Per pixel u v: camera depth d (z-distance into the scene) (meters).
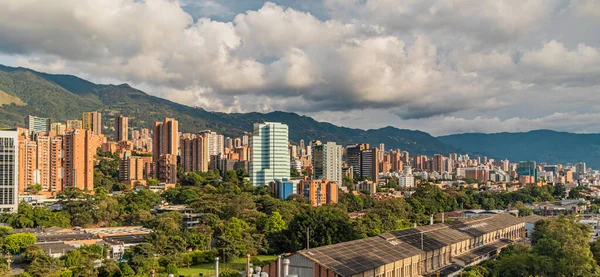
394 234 180.75
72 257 185.75
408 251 163.50
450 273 170.00
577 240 163.38
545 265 149.50
